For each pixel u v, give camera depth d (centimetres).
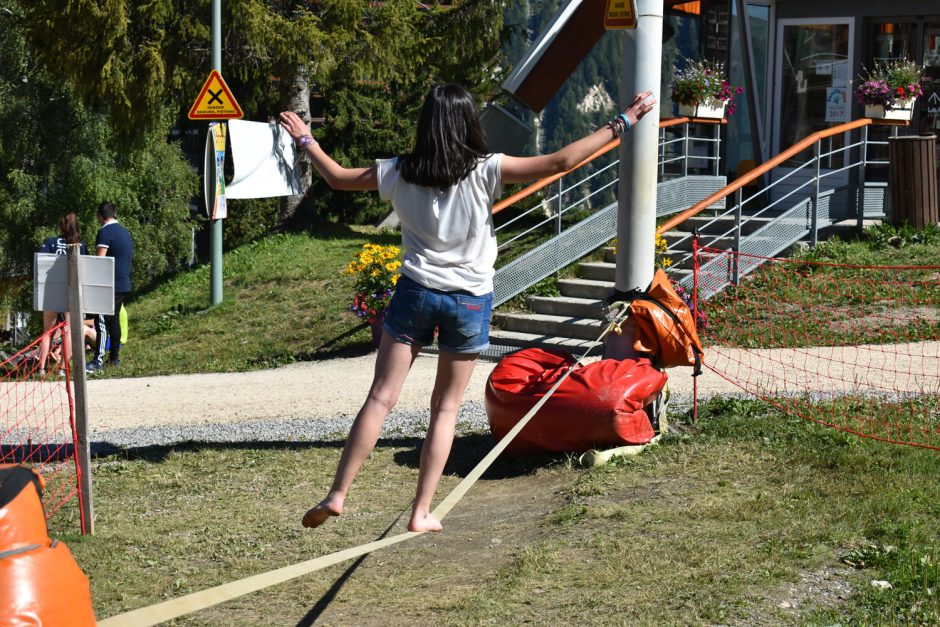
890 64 1634
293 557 620
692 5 1898
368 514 699
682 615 475
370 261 1359
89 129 2809
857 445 739
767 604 482
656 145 802
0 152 2741
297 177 1883
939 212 1494
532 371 799
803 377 965
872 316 1162
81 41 2094
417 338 405
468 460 812
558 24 1711
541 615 489
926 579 493
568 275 1399
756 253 1320
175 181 3050
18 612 310
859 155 1669
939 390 894
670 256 1349
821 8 1683
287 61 2173
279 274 1858
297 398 1095
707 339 1144
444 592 534
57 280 668
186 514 718
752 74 1712
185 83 2138
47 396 1188
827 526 577
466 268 401
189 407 1081
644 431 770
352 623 504
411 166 397
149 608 272
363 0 2166
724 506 622
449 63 2484
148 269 3020
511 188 2430
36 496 349
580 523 620
